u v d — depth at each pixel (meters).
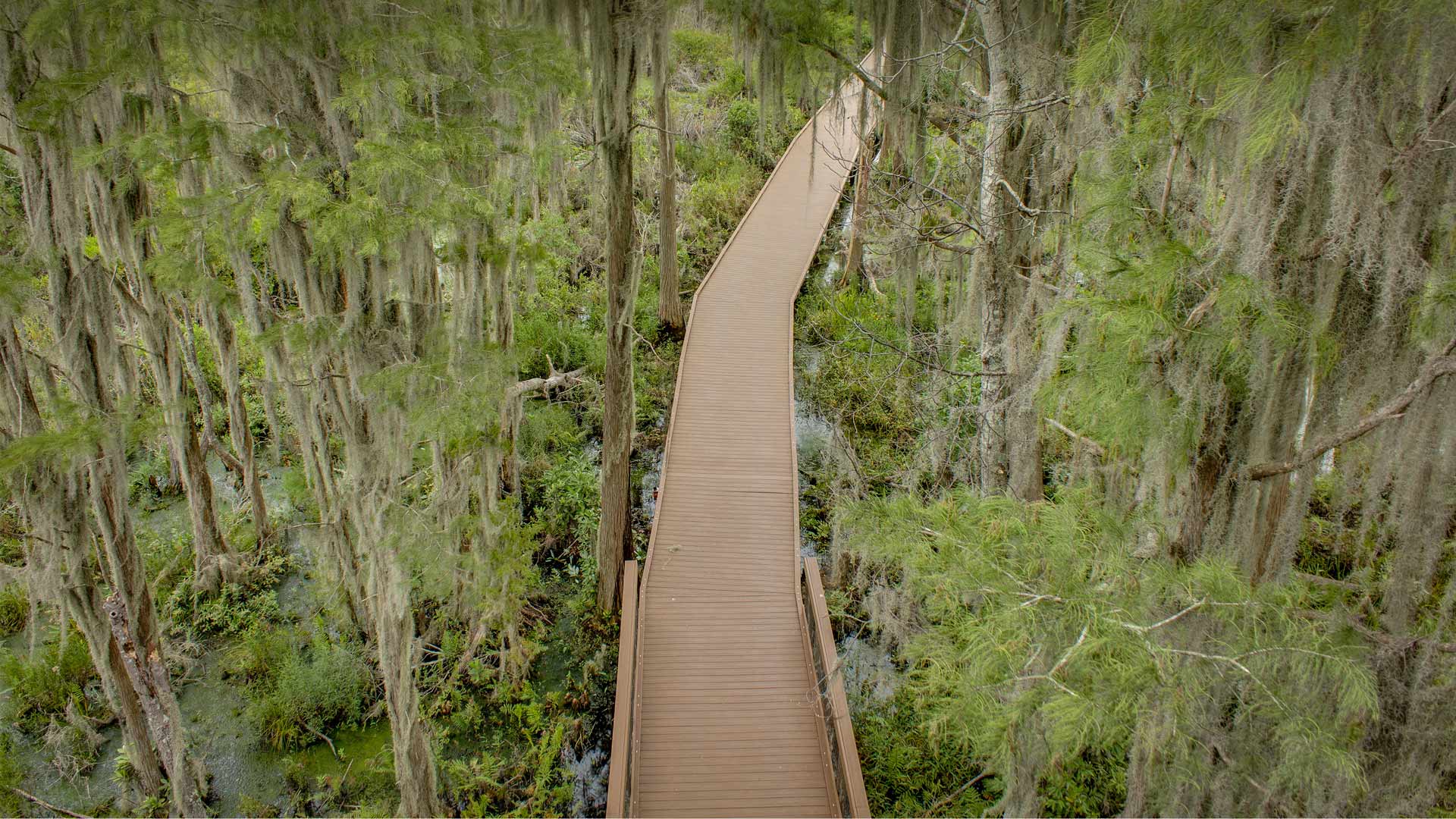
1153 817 5.54
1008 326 10.22
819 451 16.09
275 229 8.13
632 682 9.81
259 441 15.59
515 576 10.88
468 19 9.30
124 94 7.95
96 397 8.12
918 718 9.98
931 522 6.12
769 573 11.78
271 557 13.16
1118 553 5.02
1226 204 5.00
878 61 15.20
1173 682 4.27
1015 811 5.03
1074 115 8.29
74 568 8.16
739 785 9.08
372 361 8.49
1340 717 4.55
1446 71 4.08
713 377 15.80
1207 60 4.77
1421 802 4.77
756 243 20.83
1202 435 5.26
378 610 8.55
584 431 16.52
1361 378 4.92
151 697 9.14
